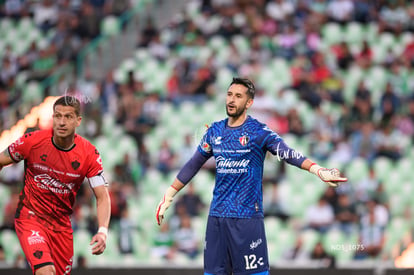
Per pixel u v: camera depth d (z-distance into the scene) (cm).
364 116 4962
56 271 1816
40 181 1762
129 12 6194
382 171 4603
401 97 5228
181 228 3894
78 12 6241
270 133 1719
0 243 4056
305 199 4228
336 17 6034
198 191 4331
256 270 1727
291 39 5784
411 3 6231
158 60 5778
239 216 1720
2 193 4431
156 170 4594
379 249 3806
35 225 1761
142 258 3812
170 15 6228
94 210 3938
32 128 5328
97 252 1722
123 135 4878
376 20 6084
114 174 4388
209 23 6047
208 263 1770
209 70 5519
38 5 6556
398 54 5856
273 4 6094
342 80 5478
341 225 3912
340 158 4638
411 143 4866
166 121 5119
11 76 5841
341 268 3212
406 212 4266
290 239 3878
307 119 5003
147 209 4244
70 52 5809
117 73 5753
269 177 4250
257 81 5441
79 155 1764
